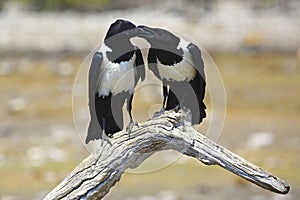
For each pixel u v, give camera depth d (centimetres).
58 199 673
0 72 2334
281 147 1548
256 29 2877
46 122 1762
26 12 3244
